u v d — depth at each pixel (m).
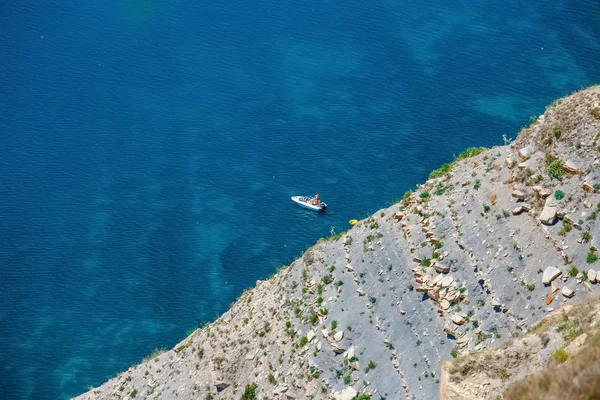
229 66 184.12
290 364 77.81
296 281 85.25
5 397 119.62
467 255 70.38
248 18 198.38
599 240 62.34
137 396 93.81
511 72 172.75
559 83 169.00
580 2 193.62
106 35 196.00
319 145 159.75
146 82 181.62
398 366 69.06
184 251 141.12
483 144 155.75
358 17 195.00
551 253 64.69
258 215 146.88
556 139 69.62
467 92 168.50
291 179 153.00
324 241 88.06
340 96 171.25
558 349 48.84
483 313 66.00
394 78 174.50
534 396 44.84
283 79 178.25
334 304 78.56
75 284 137.25
